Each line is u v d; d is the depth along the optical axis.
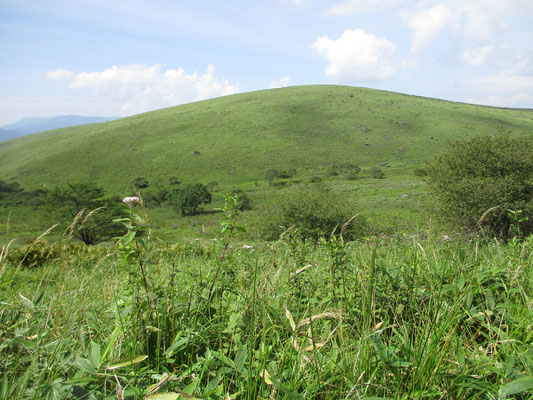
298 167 110.12
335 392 1.37
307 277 2.43
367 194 59.72
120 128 153.88
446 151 18.22
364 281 2.25
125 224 1.77
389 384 1.49
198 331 1.90
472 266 2.39
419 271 2.48
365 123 149.62
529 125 148.38
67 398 1.28
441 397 1.35
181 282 2.39
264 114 162.50
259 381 1.49
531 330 1.69
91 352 1.43
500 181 14.66
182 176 106.75
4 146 163.62
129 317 1.82
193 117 165.25
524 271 2.47
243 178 103.25
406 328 1.77
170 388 1.38
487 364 1.49
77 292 2.27
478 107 196.50
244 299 2.13
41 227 43.91
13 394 1.27
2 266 2.15
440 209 15.34
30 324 1.85
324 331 1.87
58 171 112.75
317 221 20.86
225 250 2.24
